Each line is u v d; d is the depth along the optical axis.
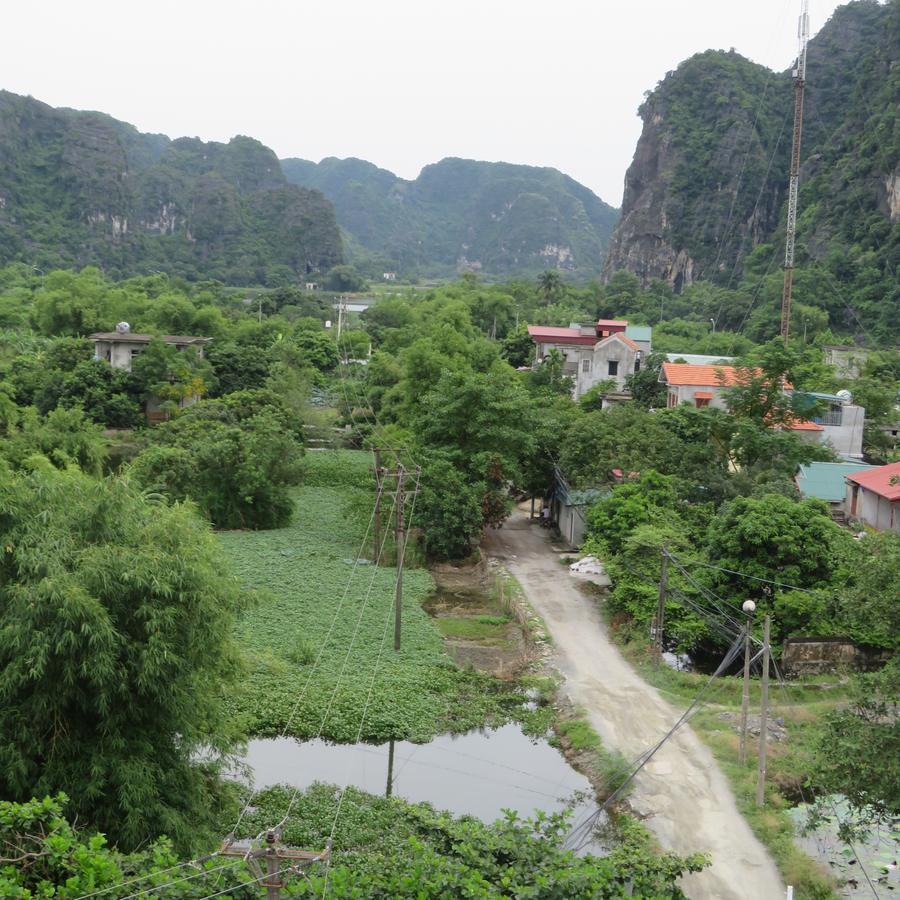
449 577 37.22
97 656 13.71
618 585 31.20
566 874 12.23
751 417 42.44
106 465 45.78
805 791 20.91
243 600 17.48
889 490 37.22
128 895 11.22
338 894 11.88
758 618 26.88
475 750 22.80
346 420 65.62
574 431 41.66
